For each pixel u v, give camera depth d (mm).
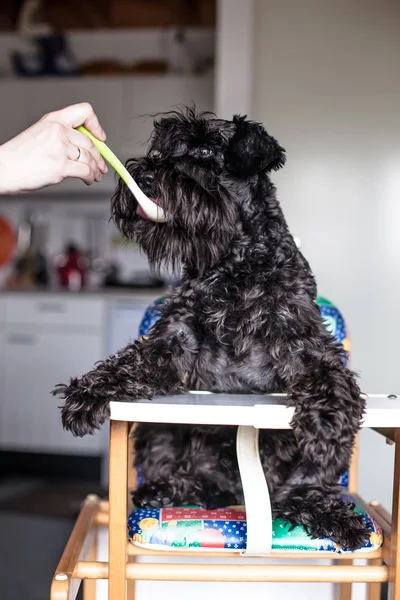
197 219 1330
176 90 4254
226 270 1382
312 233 2926
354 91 2910
